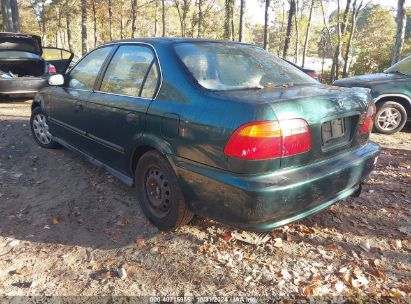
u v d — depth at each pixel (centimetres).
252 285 269
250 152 246
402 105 691
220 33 3153
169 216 314
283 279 275
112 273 279
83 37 2642
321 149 281
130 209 370
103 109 372
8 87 801
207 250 305
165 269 284
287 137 254
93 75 409
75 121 432
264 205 248
